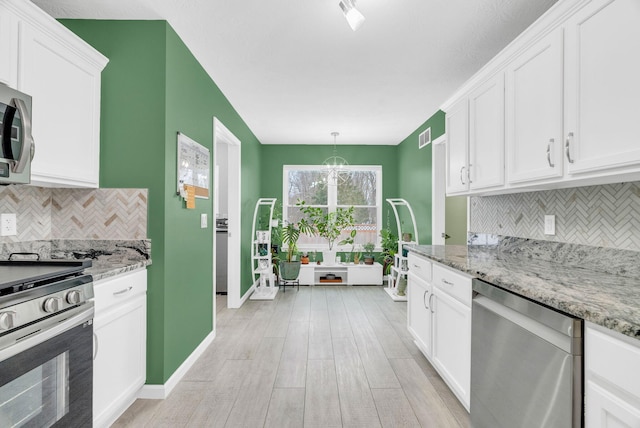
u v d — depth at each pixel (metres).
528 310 1.23
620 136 1.20
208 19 2.10
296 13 2.05
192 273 2.56
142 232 2.06
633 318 0.87
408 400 2.03
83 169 1.83
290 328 3.31
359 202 5.99
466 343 1.77
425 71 2.89
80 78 1.80
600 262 1.67
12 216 1.80
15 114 1.33
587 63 1.34
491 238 2.64
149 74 2.08
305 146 5.95
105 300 1.63
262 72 2.91
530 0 1.92
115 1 1.91
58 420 1.25
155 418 1.85
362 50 2.53
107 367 1.66
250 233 4.90
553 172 1.52
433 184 4.11
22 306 1.10
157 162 2.07
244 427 1.78
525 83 1.73
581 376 1.00
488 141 2.08
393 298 4.37
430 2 1.95
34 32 1.49
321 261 5.83
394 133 5.14
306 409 1.94
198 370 2.42
